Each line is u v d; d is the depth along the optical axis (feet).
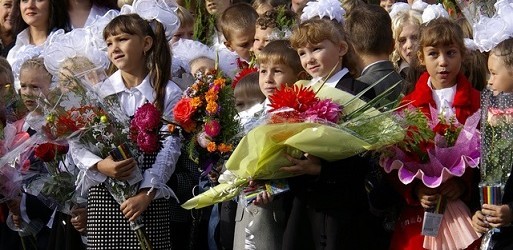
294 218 30.19
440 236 29.53
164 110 33.42
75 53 36.19
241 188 30.35
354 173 29.94
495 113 28.71
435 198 29.30
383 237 30.94
